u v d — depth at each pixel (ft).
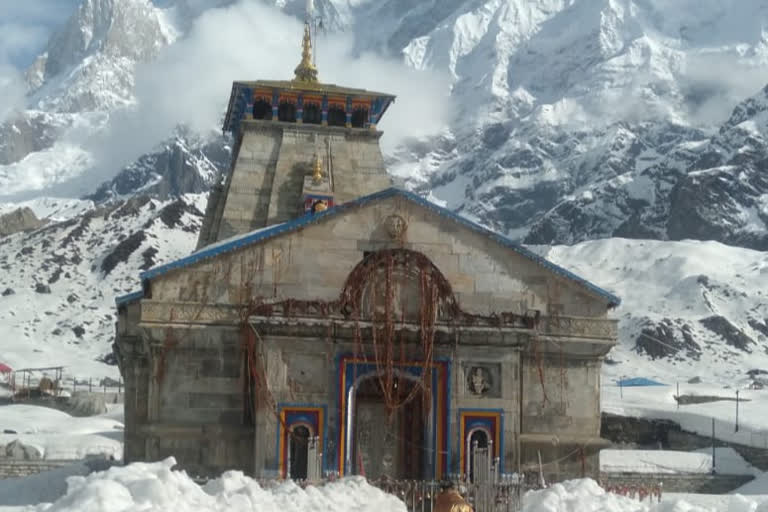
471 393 227.61
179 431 228.84
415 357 227.81
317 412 223.92
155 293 232.73
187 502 120.06
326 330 224.74
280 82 302.45
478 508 193.47
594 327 241.96
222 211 297.74
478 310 238.27
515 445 226.99
